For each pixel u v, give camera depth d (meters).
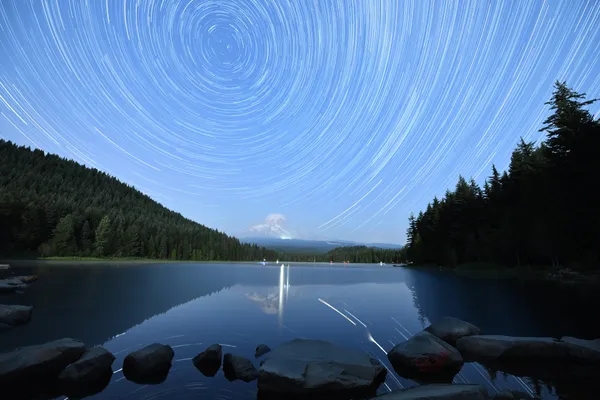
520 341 9.20
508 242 47.03
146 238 130.62
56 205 115.69
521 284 28.39
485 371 8.13
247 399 6.53
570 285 26.45
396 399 5.98
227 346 9.87
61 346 8.03
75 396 6.53
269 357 7.85
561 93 40.84
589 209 32.56
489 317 14.09
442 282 32.62
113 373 7.68
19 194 114.00
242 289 25.69
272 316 14.31
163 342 10.20
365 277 42.62
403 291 25.00
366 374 7.44
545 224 39.25
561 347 9.06
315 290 25.67
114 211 153.00
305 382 6.81
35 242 97.50
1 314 12.54
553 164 37.97
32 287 23.78
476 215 63.56
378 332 11.79
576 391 6.91
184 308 16.06
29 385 6.94
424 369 8.09
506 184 55.28
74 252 100.69
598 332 11.39
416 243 92.06
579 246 35.06
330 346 8.77
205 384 7.16
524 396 6.63
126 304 17.05
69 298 18.78
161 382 7.25
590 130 32.72
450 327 11.00
